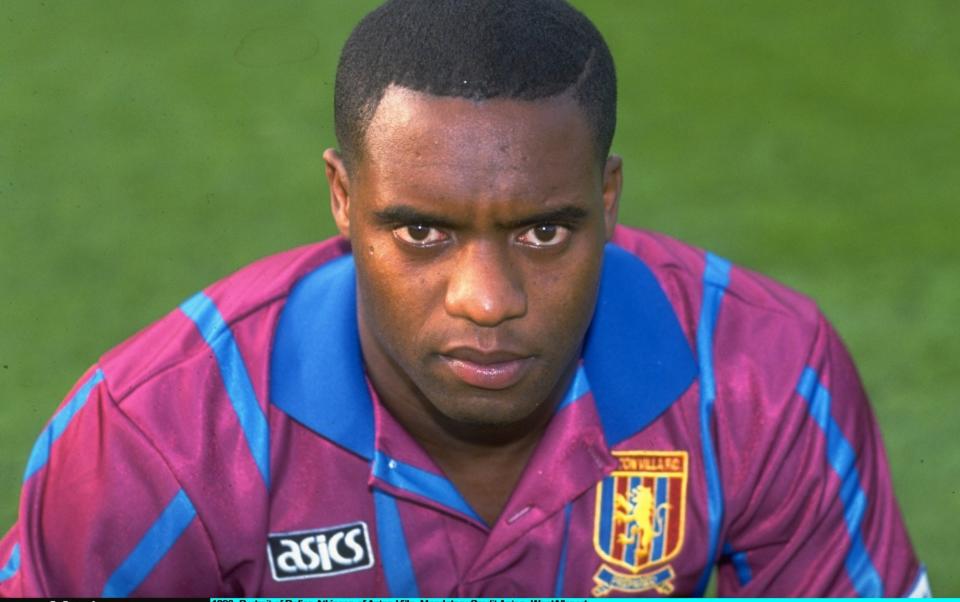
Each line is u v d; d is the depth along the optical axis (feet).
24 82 40.70
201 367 13.65
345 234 12.98
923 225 34.68
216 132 38.14
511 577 14.40
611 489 14.35
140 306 30.94
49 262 32.42
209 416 13.50
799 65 43.16
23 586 13.48
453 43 11.14
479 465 14.08
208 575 13.76
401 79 11.24
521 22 11.28
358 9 44.91
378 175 11.38
